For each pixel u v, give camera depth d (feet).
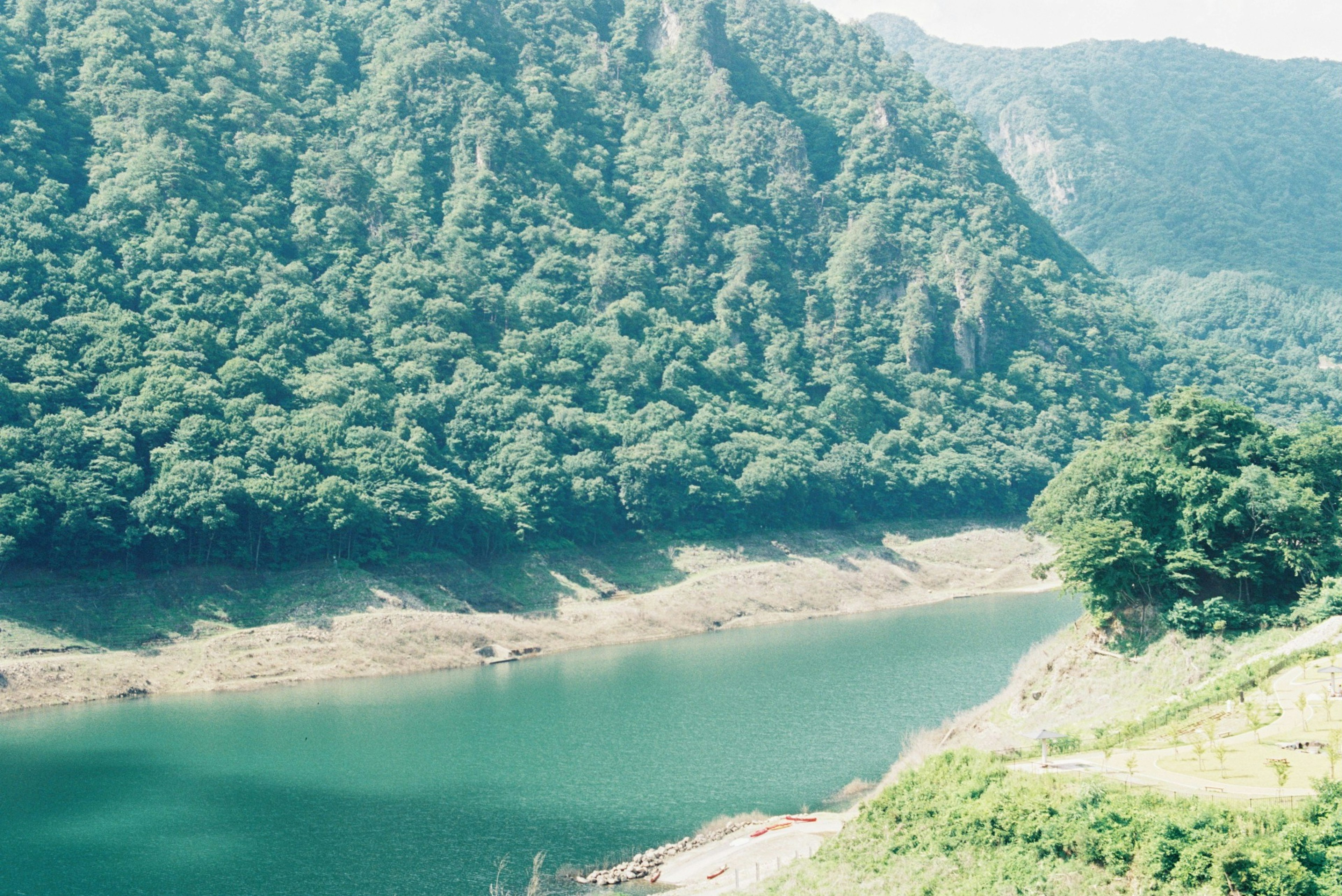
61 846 360.89
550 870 334.85
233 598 644.69
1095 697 417.28
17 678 542.16
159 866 343.46
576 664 638.12
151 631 604.90
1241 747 303.07
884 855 293.23
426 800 399.65
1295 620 407.23
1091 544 429.38
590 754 449.06
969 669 568.82
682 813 379.35
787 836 345.10
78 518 601.21
